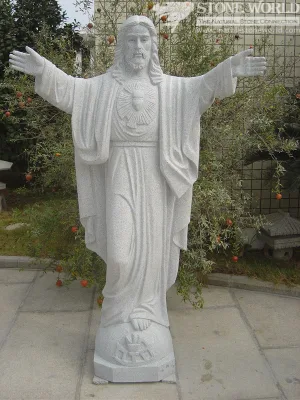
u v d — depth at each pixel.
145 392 2.57
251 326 3.39
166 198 2.63
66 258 3.94
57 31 7.21
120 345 2.63
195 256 3.54
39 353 2.98
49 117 4.70
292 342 3.15
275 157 4.07
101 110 2.44
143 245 2.58
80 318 3.50
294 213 5.22
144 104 2.41
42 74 2.31
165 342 2.71
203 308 3.69
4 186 6.27
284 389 2.61
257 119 3.88
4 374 2.74
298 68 4.97
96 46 4.24
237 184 4.11
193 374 2.75
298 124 4.23
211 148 3.79
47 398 2.51
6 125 6.83
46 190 6.77
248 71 2.26
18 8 7.26
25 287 4.10
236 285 4.10
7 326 3.35
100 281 3.54
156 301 2.76
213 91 2.37
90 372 2.77
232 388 2.62
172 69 3.89
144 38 2.40
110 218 2.52
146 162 2.49
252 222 4.61
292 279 4.14
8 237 5.16
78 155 2.55
